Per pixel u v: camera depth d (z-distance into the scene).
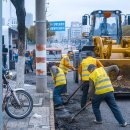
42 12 14.99
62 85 12.48
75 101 14.00
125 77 14.36
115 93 14.24
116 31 19.19
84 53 16.69
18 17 12.02
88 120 10.71
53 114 10.59
